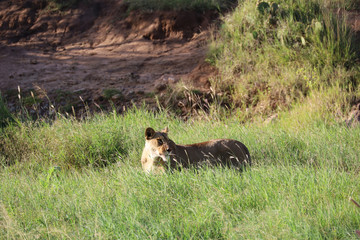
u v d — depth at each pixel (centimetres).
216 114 2778
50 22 4219
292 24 3095
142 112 2823
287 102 2741
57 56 3788
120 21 4044
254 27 3262
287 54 2983
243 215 1324
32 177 1900
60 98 3108
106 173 1905
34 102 3058
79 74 3425
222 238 1215
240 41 3266
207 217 1288
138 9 4031
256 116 2755
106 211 1385
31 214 1420
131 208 1384
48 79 3362
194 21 3800
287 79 2858
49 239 1236
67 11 4291
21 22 4253
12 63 3672
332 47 2844
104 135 2292
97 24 4141
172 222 1275
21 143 2366
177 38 3759
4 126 2767
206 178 1573
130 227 1245
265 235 1171
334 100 2539
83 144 2230
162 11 3900
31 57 3784
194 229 1235
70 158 2173
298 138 2131
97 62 3597
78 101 3066
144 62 3519
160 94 3058
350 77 2733
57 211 1430
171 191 1512
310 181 1486
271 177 1566
